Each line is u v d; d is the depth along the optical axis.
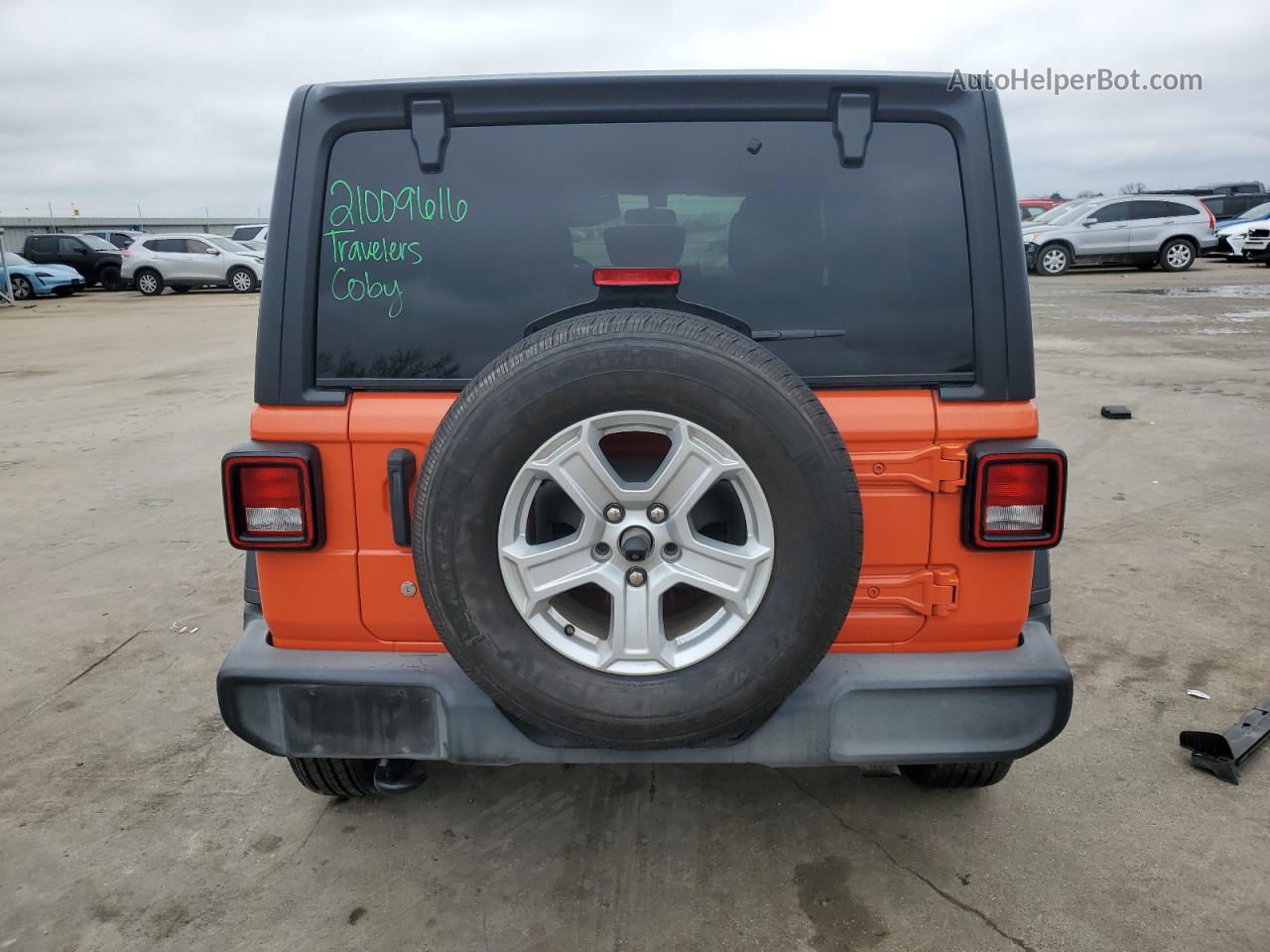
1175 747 3.29
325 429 2.25
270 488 2.26
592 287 2.31
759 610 2.04
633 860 2.73
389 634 2.36
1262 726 3.27
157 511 6.29
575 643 2.11
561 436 1.98
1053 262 21.98
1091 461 6.82
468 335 2.30
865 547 2.28
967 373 2.26
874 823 2.88
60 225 45.00
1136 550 5.11
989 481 2.20
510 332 2.30
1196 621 4.26
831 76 2.20
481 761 2.29
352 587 2.32
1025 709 2.28
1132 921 2.45
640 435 2.16
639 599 2.05
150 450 8.00
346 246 2.29
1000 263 2.23
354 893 2.62
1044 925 2.44
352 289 2.30
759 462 1.97
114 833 2.92
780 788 3.07
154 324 18.41
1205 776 3.11
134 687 3.88
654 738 2.09
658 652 2.07
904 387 2.25
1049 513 2.21
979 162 2.23
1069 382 9.64
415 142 2.26
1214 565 4.88
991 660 2.30
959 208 2.25
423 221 2.29
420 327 2.30
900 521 2.26
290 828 2.93
